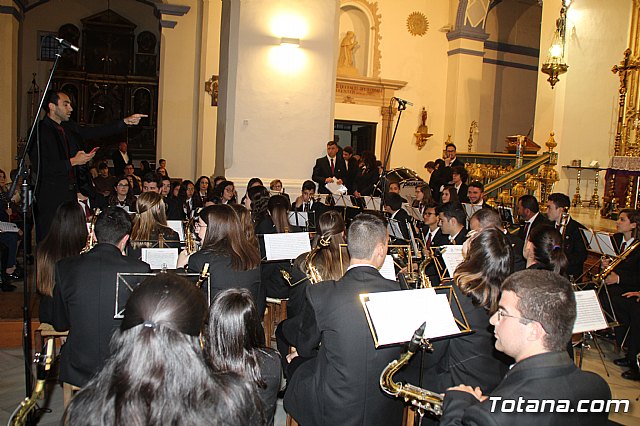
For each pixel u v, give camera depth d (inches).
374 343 93.1
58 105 189.5
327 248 128.8
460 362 103.3
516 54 693.3
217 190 281.1
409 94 624.7
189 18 530.6
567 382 65.2
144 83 668.1
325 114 318.7
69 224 136.8
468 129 630.5
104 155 654.5
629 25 401.7
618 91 407.8
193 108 538.3
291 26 308.0
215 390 54.4
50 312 136.9
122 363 51.9
